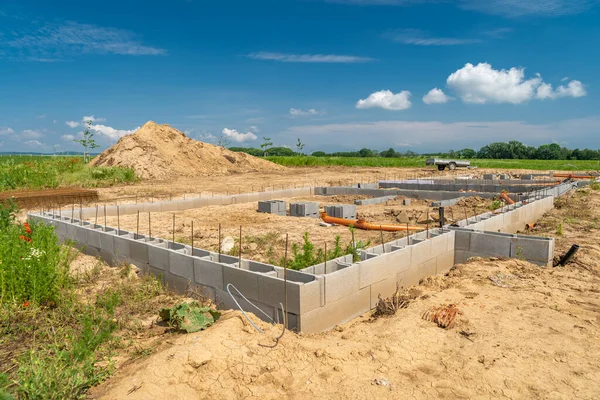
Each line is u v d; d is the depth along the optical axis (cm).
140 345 400
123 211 1177
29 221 905
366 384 334
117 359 378
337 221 1021
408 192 1555
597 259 693
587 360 368
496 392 325
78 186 1838
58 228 873
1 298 482
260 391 324
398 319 456
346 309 491
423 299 519
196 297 549
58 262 591
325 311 461
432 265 662
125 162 2377
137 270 655
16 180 1675
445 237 694
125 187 1895
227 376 337
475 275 607
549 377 343
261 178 2470
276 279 450
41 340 421
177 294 582
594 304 500
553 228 960
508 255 686
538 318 457
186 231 955
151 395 307
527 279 592
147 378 325
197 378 332
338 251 639
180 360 345
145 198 1535
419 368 362
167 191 1762
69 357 360
